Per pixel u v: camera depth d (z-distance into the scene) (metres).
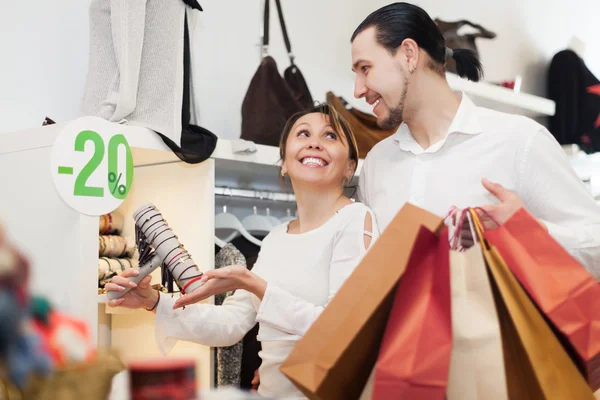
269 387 1.60
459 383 1.08
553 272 1.09
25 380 0.73
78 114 1.90
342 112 2.57
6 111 2.13
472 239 1.30
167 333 1.68
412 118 1.57
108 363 0.82
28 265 0.75
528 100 3.29
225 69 2.74
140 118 1.80
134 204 2.08
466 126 1.52
